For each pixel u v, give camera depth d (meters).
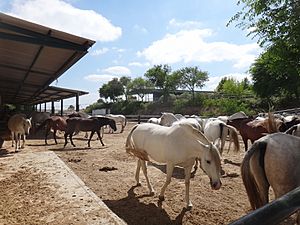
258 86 27.27
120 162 8.30
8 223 3.41
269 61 5.30
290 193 1.07
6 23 4.90
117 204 4.66
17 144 10.84
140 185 5.77
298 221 2.86
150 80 52.97
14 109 29.97
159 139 4.77
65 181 5.28
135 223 3.91
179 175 6.61
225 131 8.06
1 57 9.25
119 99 59.59
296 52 4.64
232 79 45.41
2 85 16.78
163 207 4.53
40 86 14.95
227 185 5.78
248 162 3.16
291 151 2.93
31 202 4.18
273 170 3.00
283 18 4.40
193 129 4.29
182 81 46.66
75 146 11.88
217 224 3.88
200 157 4.30
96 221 3.41
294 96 27.00
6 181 5.40
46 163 7.01
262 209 0.95
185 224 3.89
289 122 7.59
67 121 11.60
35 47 7.00
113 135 17.61
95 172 6.98
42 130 20.09
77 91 22.05
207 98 38.47
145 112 45.28
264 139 3.21
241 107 28.31
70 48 5.48
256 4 4.69
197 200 4.86
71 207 3.91
